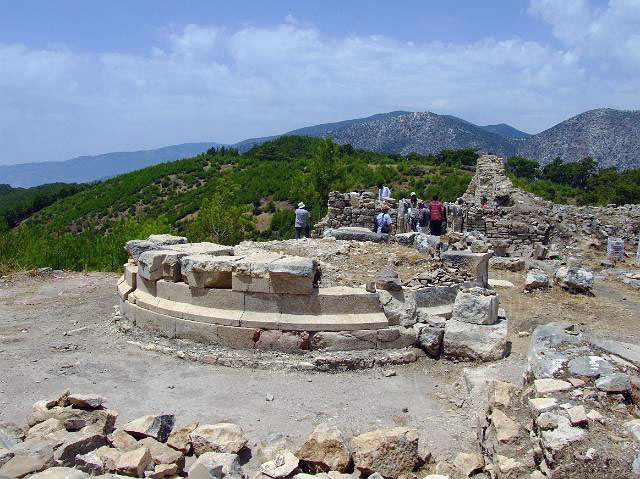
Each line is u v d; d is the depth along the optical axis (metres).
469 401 6.91
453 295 9.22
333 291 8.52
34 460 4.99
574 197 54.19
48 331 9.99
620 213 22.98
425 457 5.52
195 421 6.52
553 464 4.45
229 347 8.57
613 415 4.95
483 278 9.62
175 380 7.76
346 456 5.37
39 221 63.84
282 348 8.38
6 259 16.67
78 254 17.89
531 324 10.14
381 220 18.17
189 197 56.97
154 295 9.59
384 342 8.43
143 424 5.89
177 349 8.72
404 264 10.26
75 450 5.39
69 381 7.73
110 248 18.14
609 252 18.12
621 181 55.06
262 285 8.51
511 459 4.92
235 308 8.68
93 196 67.56
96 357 8.65
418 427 6.44
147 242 10.55
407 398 7.25
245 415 6.71
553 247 19.31
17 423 6.46
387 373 7.92
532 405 5.14
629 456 4.35
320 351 8.34
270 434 6.24
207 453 5.30
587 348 6.23
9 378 7.83
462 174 54.81
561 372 5.70
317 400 7.14
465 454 5.52
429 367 8.25
